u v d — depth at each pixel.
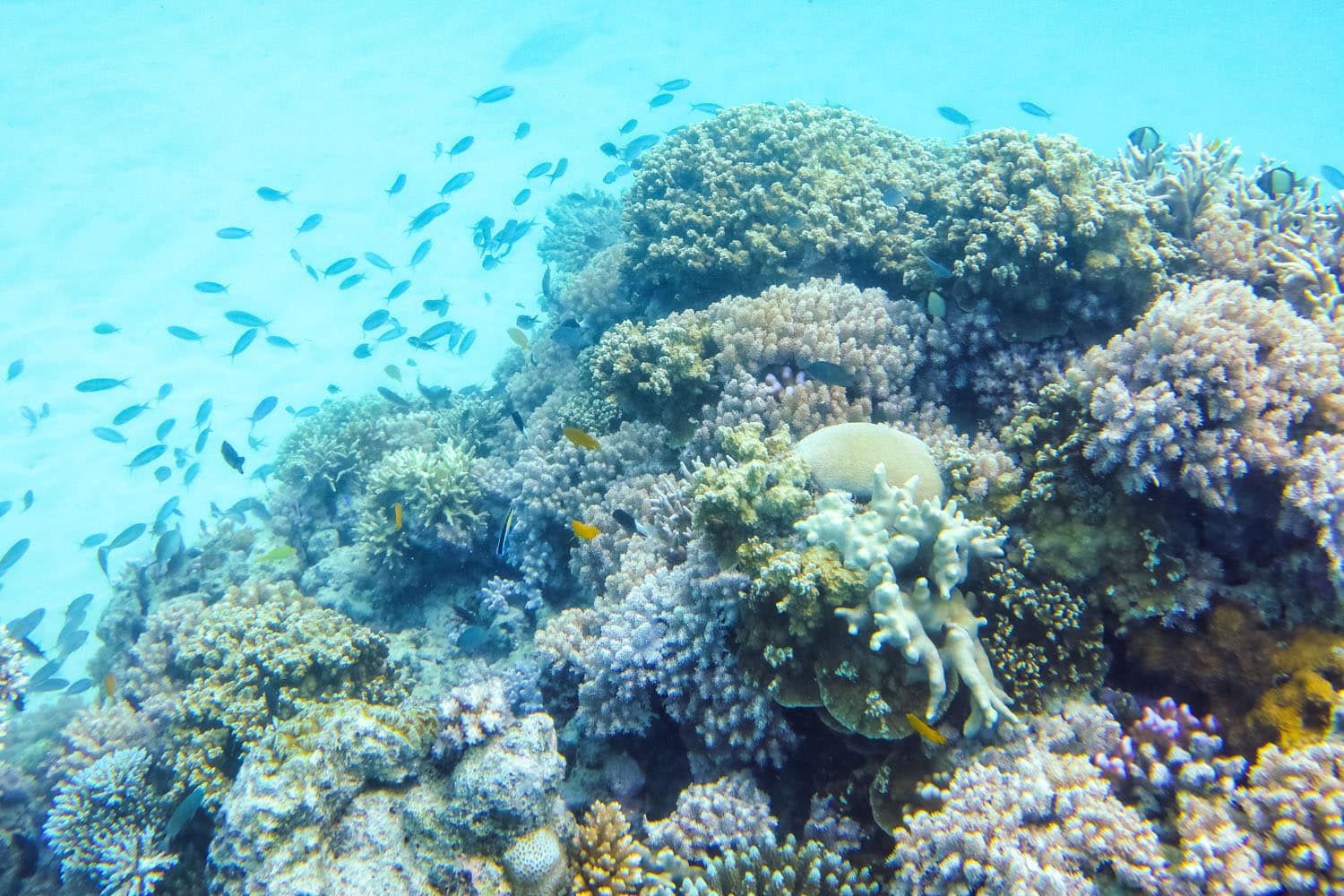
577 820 4.82
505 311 24.62
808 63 49.00
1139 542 4.15
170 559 9.88
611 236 14.43
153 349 22.92
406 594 8.60
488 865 3.61
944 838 3.22
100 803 5.79
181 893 5.49
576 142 35.78
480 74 45.81
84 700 9.61
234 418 20.75
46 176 31.89
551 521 7.52
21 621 9.82
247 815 3.52
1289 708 3.49
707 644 4.54
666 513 5.74
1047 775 3.39
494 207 30.09
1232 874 2.83
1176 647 3.99
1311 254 5.63
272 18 56.06
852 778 4.23
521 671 6.09
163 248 27.64
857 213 8.31
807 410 5.94
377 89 43.56
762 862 3.85
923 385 6.42
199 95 41.66
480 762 3.77
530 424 9.78
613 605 5.68
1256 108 48.97
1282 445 3.83
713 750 4.58
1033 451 4.78
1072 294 5.90
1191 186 6.51
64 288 25.30
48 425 20.27
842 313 6.88
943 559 3.72
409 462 8.70
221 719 5.54
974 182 6.32
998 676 3.95
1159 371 4.21
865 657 3.86
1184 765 3.34
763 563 4.11
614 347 7.20
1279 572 3.85
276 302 25.23
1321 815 2.86
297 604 8.10
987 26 62.00
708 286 8.92
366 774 3.81
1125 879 2.95
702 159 9.59
